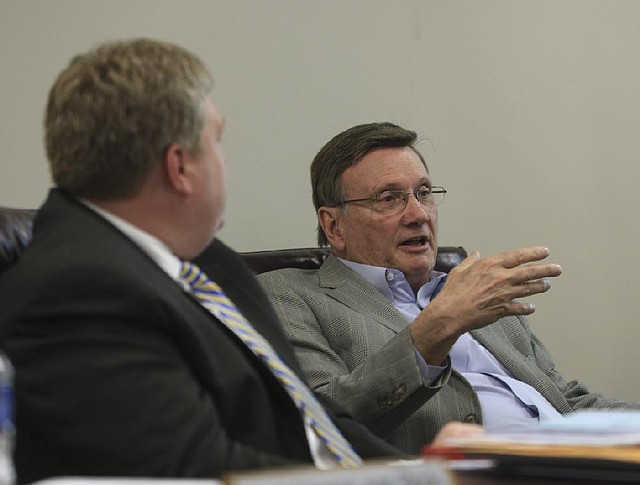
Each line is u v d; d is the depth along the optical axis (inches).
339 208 250.1
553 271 205.0
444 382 202.2
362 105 312.3
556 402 241.4
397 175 245.9
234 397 130.1
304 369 216.4
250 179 294.7
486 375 237.1
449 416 214.2
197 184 138.6
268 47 300.5
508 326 254.7
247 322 153.7
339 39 310.8
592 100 343.6
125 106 132.8
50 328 115.3
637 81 347.6
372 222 244.7
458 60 328.2
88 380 112.1
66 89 135.6
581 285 338.0
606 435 91.1
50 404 111.0
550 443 88.0
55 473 111.4
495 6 334.3
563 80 340.8
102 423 110.6
